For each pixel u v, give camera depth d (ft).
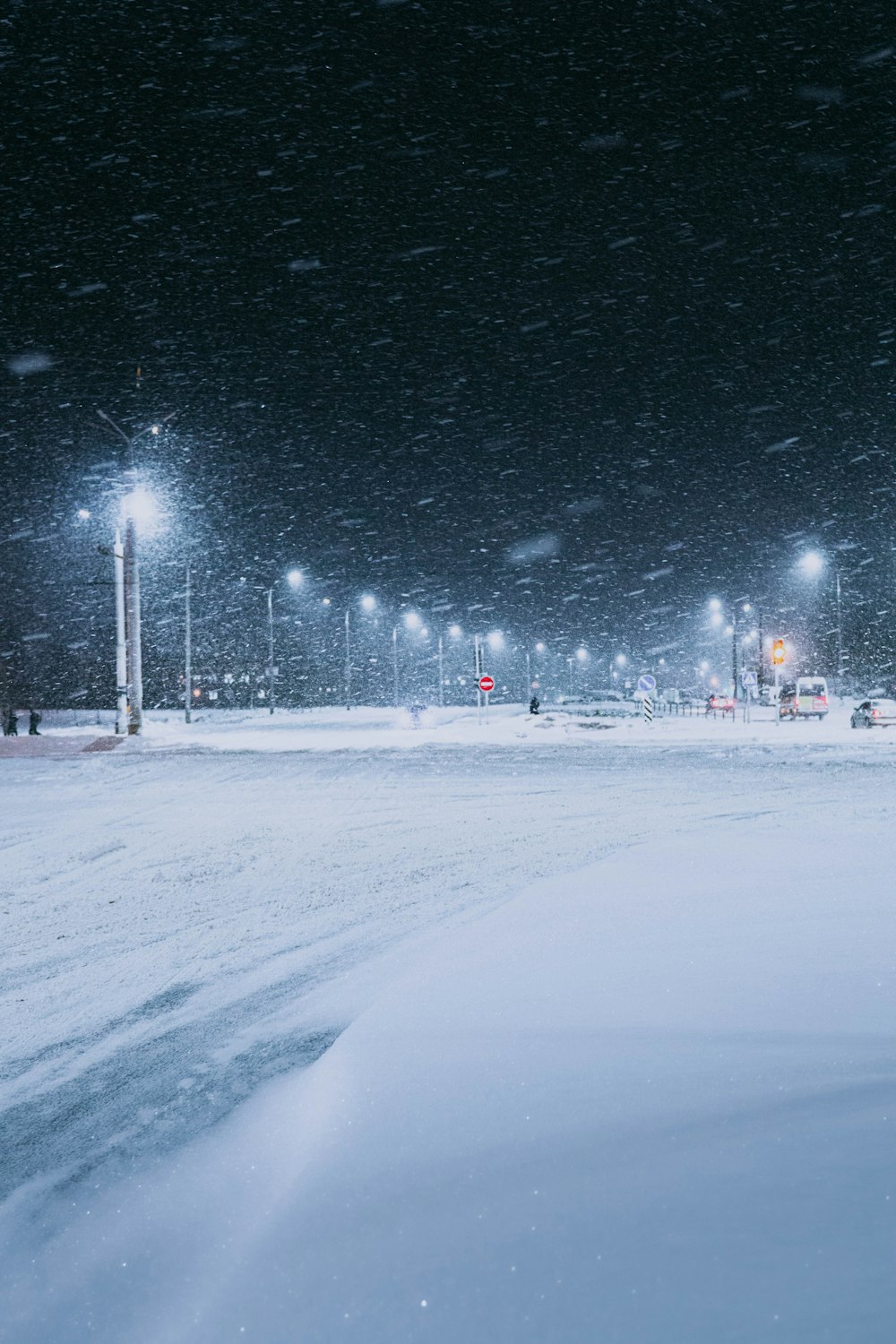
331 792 61.00
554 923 20.97
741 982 15.34
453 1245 7.40
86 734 141.79
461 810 50.29
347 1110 10.75
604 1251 7.00
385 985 18.76
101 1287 8.02
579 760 85.56
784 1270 6.47
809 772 68.64
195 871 33.91
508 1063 11.96
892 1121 9.09
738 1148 8.68
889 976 15.44
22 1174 11.15
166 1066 14.94
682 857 29.94
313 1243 7.73
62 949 23.13
